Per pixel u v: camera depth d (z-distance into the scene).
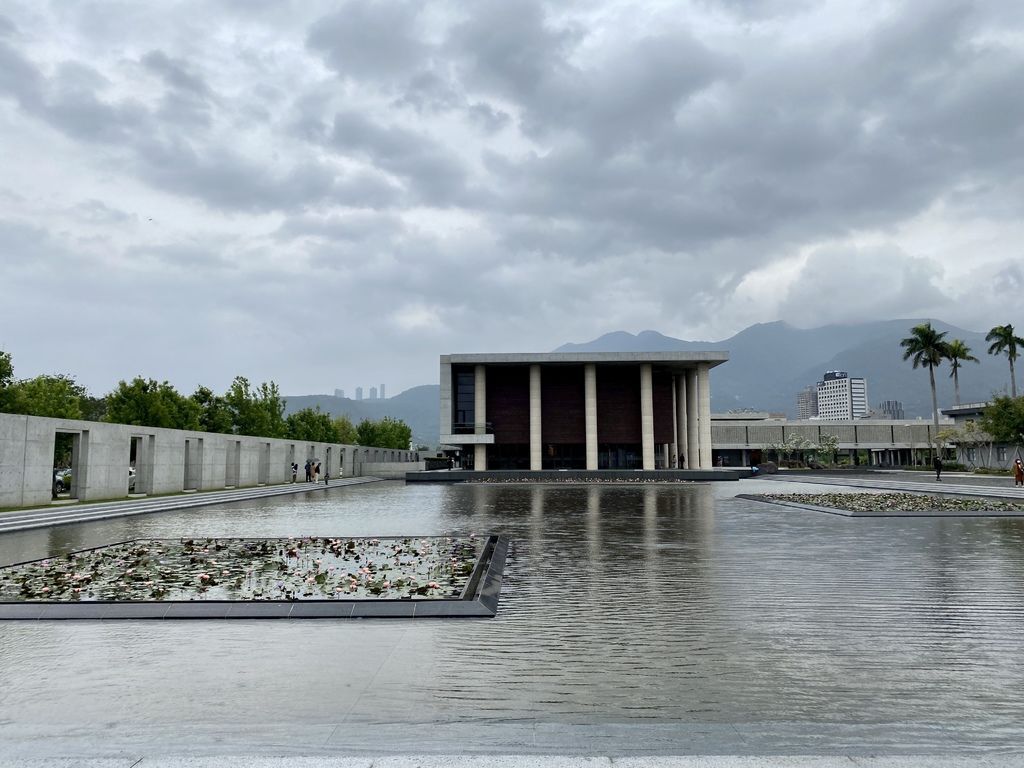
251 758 3.94
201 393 50.69
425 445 138.62
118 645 6.54
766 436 89.12
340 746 4.17
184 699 5.04
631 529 16.86
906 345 71.38
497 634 6.93
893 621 7.36
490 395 61.69
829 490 34.72
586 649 6.36
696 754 4.04
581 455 61.22
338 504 27.28
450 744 4.20
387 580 9.42
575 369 62.12
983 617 7.54
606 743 4.22
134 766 3.87
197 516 21.55
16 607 7.82
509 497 31.34
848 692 5.15
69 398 36.25
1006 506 21.73
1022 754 4.04
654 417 62.47
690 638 6.73
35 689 5.27
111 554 12.13
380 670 5.74
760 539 14.57
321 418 70.69
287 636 6.88
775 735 4.35
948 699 5.00
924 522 17.97
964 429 66.94
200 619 7.63
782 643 6.52
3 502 22.23
